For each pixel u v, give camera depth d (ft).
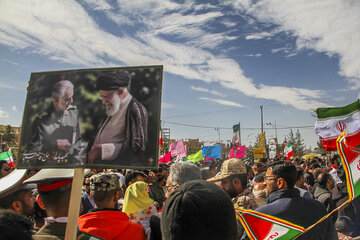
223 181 10.64
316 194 16.47
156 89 6.32
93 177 7.78
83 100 6.55
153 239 7.44
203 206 3.71
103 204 7.59
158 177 17.13
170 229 3.81
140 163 6.05
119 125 6.28
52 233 6.48
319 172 17.75
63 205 6.68
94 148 6.27
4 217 4.15
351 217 9.05
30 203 7.64
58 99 6.62
